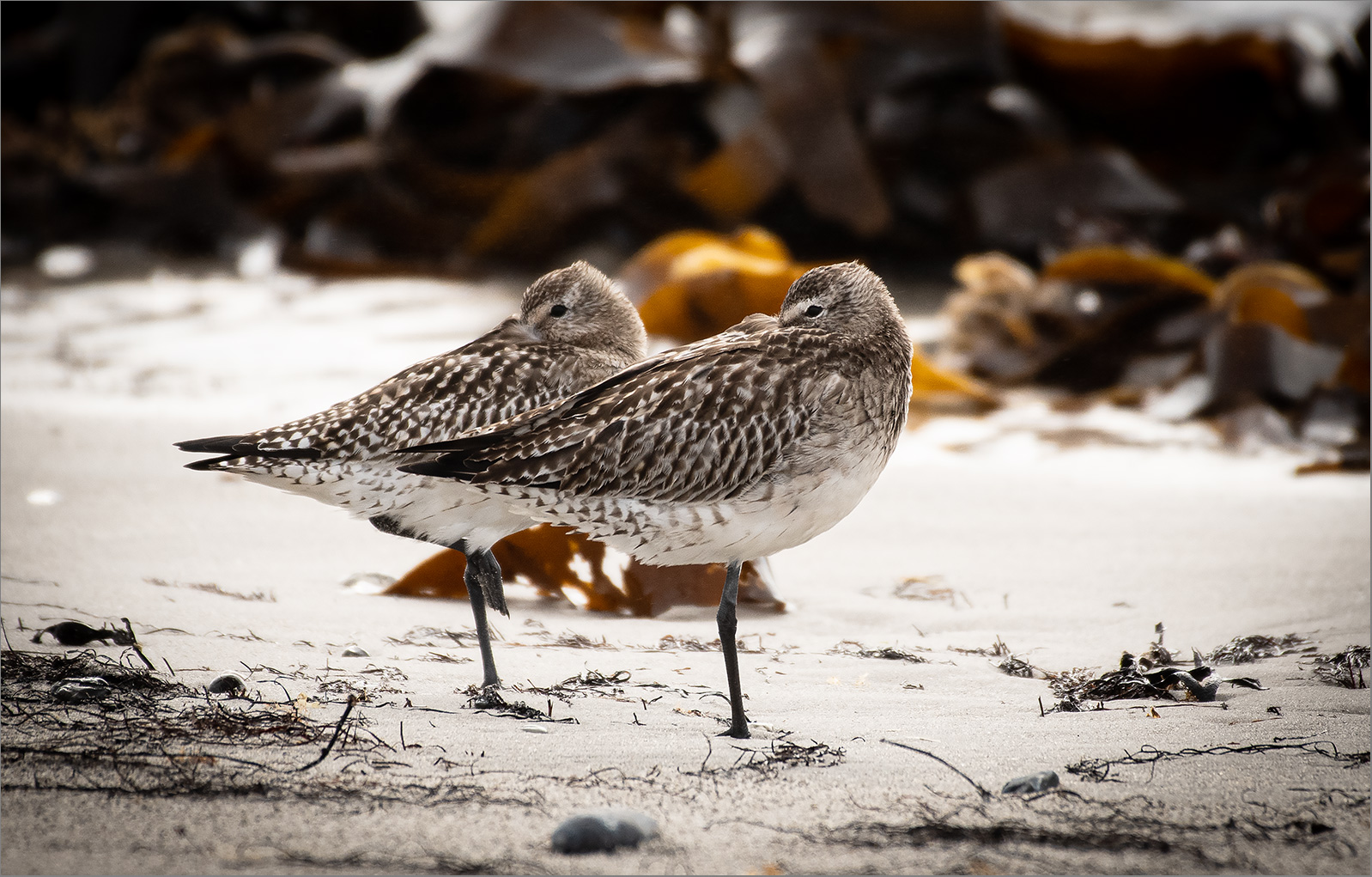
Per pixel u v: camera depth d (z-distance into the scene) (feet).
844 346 26.13
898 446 47.70
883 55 77.92
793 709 25.59
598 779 21.24
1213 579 34.60
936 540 38.04
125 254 81.61
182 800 19.85
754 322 27.81
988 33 78.07
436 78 79.30
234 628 29.48
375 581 33.78
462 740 22.98
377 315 66.39
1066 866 18.28
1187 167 78.79
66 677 24.88
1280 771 21.85
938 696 26.50
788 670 28.19
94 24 100.73
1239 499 41.70
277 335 62.23
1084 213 67.41
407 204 79.51
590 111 77.36
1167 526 39.11
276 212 82.38
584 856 18.38
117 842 18.42
